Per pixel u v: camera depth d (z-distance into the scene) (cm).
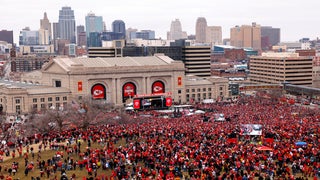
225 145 12375
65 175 9800
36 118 17300
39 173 10719
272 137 13425
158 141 13162
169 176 9525
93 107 19750
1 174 10594
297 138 13338
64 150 12938
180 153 11375
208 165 10375
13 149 13262
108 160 11100
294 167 10306
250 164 10412
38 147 13425
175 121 17738
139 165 10950
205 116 19275
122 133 14500
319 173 10031
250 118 18162
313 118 17888
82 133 14888
